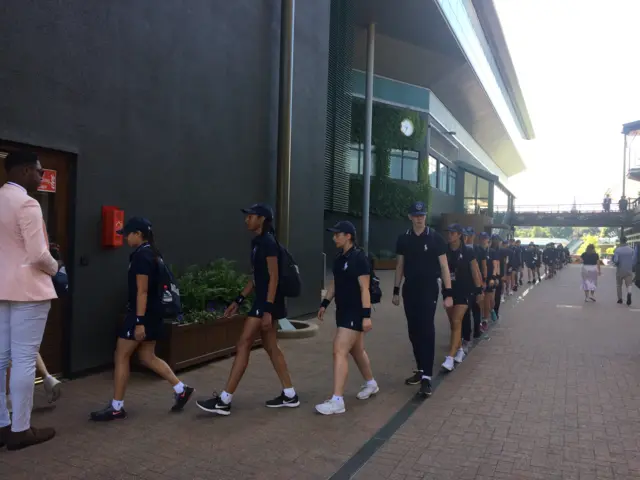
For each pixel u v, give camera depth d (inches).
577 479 143.4
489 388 231.6
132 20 249.3
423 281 227.3
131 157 251.6
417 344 233.5
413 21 905.5
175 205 281.1
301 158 393.7
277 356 198.8
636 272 818.8
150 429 173.5
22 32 198.2
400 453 159.9
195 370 248.2
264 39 352.8
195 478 140.4
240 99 331.6
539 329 391.9
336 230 202.7
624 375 254.7
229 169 323.3
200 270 291.7
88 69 227.0
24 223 149.3
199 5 293.1
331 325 380.5
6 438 156.3
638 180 1409.9
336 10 624.7
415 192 1161.4
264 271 190.5
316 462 152.3
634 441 170.6
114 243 237.3
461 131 1628.9
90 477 138.6
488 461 154.6
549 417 193.3
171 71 274.8
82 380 223.9
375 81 1093.8
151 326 181.3
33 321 154.6
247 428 177.2
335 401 194.4
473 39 1218.0
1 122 191.2
